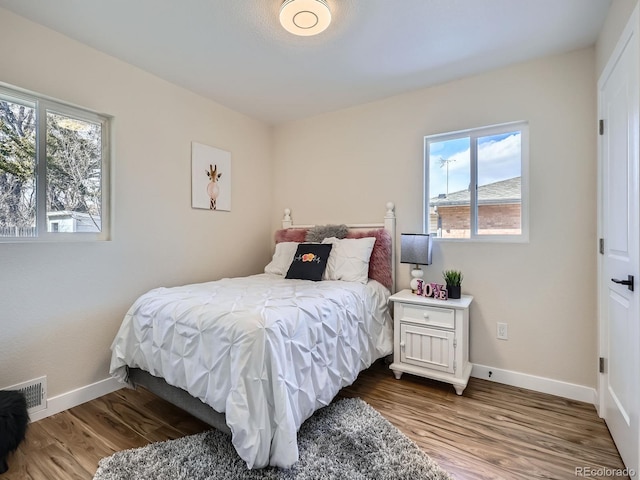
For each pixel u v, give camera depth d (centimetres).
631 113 142
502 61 228
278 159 364
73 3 169
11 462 152
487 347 243
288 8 164
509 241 237
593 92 208
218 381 147
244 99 294
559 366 219
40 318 190
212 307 167
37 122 193
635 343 135
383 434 169
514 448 161
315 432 170
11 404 148
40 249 190
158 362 173
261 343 142
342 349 194
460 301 227
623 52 152
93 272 214
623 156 154
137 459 151
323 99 293
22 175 188
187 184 275
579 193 212
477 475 142
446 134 264
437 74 246
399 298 239
